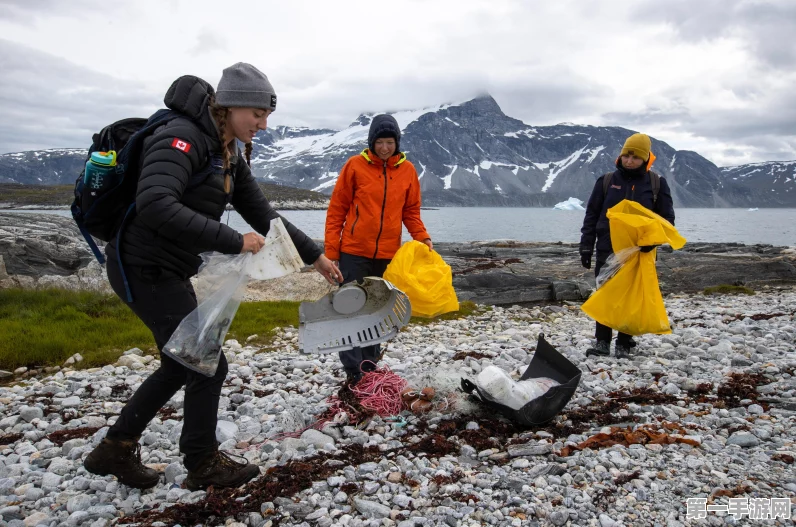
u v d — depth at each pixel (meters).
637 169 6.93
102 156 3.00
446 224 108.38
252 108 3.27
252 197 3.84
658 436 4.28
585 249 7.36
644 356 7.08
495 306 12.59
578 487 3.60
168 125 3.08
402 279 4.88
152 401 3.48
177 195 2.99
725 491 3.47
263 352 8.20
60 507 3.50
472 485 3.66
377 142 5.19
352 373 5.29
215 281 3.25
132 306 3.30
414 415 4.87
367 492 3.58
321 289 13.09
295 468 3.82
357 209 5.36
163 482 3.85
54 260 14.60
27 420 5.24
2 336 7.67
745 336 8.15
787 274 15.73
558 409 4.59
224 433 4.62
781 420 4.67
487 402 4.60
